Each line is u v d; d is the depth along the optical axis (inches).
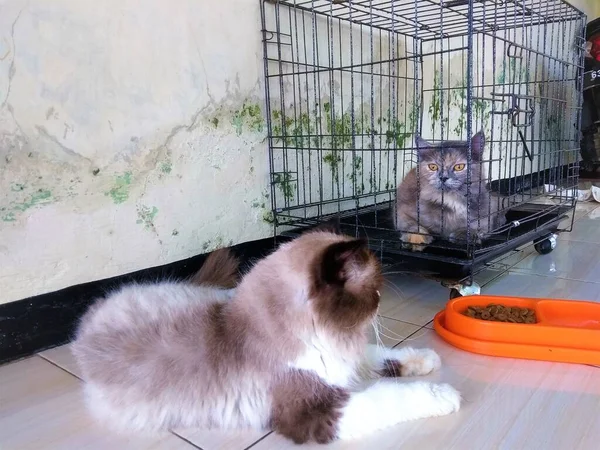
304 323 40.3
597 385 46.6
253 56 77.5
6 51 50.6
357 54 99.2
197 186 71.9
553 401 44.2
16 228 53.8
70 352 57.4
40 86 53.5
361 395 41.4
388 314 66.9
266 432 41.5
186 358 41.6
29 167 53.8
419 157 89.1
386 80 108.1
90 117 58.2
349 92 98.5
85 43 56.6
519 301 61.0
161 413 41.7
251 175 80.1
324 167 94.3
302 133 88.4
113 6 58.6
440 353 54.8
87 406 46.1
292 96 85.6
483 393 46.0
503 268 84.9
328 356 41.0
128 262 64.7
